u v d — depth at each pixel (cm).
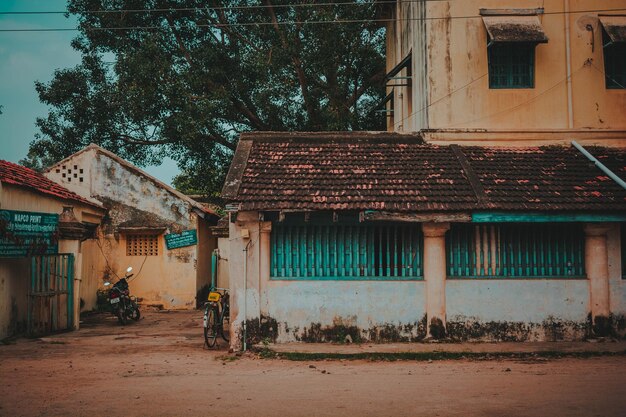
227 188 1080
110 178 1902
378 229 1117
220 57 2147
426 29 1353
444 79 1341
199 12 2206
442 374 852
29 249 1249
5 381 812
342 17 2128
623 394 709
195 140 2131
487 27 1309
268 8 2200
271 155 1219
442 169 1182
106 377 842
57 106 2269
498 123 1337
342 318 1085
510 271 1120
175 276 1884
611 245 1113
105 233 1888
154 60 2055
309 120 2264
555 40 1351
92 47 2259
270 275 1100
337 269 1106
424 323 1088
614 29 1316
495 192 1092
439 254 1091
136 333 1343
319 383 791
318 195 1070
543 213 1054
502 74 1354
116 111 2208
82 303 1738
